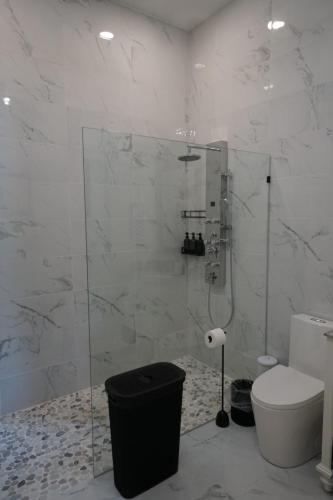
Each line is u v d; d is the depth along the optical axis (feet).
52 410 7.63
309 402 5.71
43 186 7.53
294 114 7.00
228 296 8.61
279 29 7.14
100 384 6.88
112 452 5.47
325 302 6.77
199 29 9.22
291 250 7.31
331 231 6.57
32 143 7.31
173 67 9.40
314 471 5.76
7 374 7.43
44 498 5.24
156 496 5.29
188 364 8.55
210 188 8.47
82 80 7.83
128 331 7.64
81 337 8.37
